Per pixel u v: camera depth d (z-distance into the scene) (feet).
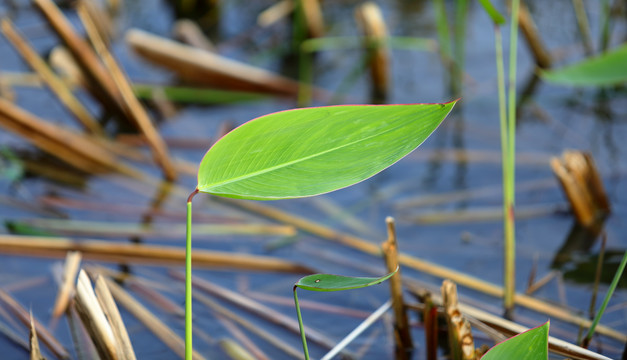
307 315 5.84
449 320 5.10
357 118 4.51
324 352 5.60
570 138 8.34
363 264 6.21
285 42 11.54
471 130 8.79
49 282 6.02
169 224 7.02
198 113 9.45
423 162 8.13
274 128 4.51
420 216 6.97
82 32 10.52
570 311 5.77
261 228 6.79
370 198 7.41
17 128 7.84
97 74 8.95
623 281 5.95
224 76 9.80
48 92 9.73
